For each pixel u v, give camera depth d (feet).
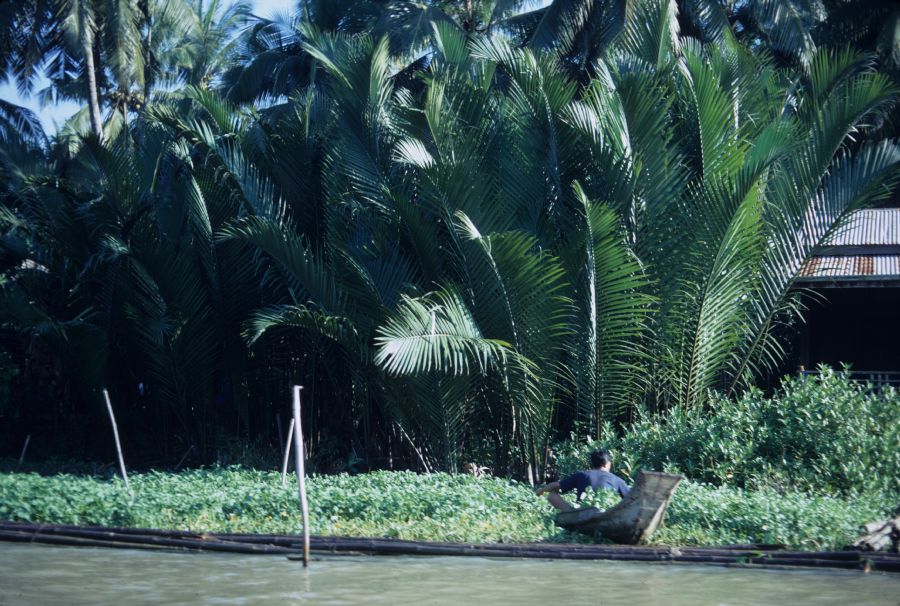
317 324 42.93
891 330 56.18
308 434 51.93
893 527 28.71
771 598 22.39
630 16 67.36
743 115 47.16
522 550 27.73
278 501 33.78
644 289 42.80
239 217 48.80
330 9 90.38
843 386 38.70
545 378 41.93
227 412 56.34
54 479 39.01
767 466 37.01
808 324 53.93
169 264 49.83
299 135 50.03
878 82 41.14
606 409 42.47
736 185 40.09
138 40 91.76
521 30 83.30
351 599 22.06
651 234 42.80
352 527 31.40
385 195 45.03
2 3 90.27
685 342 42.47
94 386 55.01
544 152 44.34
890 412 38.32
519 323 41.19
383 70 46.47
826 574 25.43
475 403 44.04
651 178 42.91
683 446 38.65
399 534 30.45
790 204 43.06
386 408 46.50
